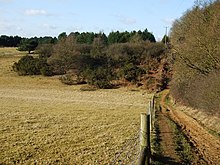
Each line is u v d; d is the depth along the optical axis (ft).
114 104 201.67
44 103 193.88
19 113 138.51
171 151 57.57
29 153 68.49
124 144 74.90
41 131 94.68
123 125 107.55
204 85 110.22
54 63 342.85
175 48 181.27
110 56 355.97
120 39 487.61
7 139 82.43
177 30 185.16
